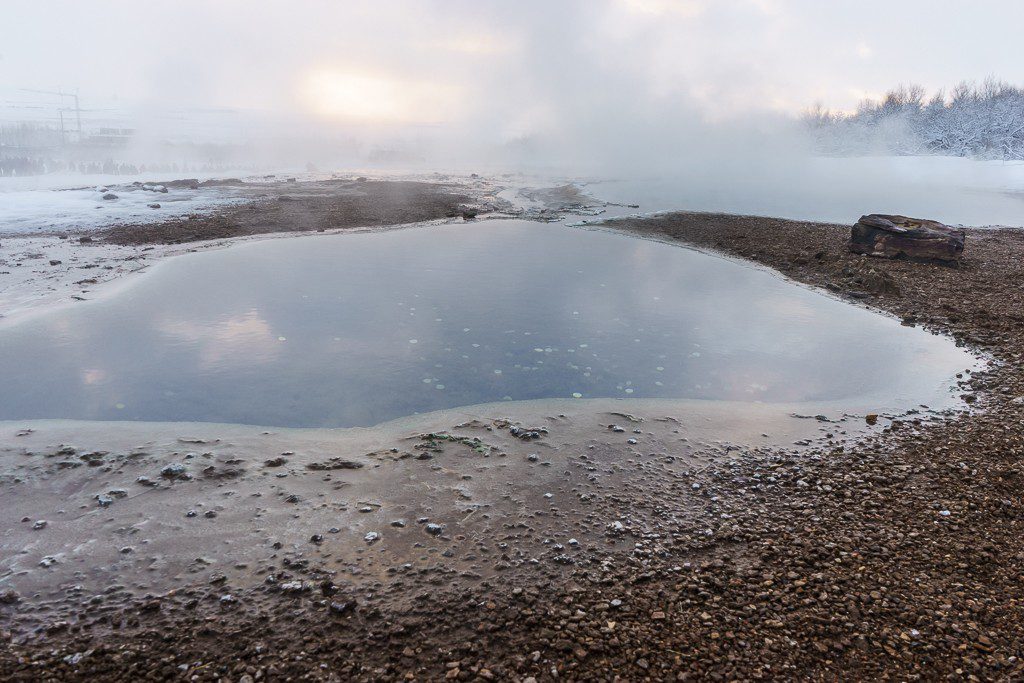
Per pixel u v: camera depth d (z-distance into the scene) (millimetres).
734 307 10102
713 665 2924
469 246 14883
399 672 2844
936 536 4016
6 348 7375
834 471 4887
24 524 3904
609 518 4180
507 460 4949
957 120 62156
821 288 11406
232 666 2840
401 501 4293
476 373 7066
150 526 3898
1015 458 5094
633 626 3180
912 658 2979
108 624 3088
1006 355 7691
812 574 3617
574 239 16219
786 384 6969
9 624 3068
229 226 16375
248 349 7617
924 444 5363
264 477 4570
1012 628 3195
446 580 3490
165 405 6020
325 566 3562
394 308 9531
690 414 6004
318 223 17391
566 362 7512
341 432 5480
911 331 8867
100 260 12102
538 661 2934
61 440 5113
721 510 4320
